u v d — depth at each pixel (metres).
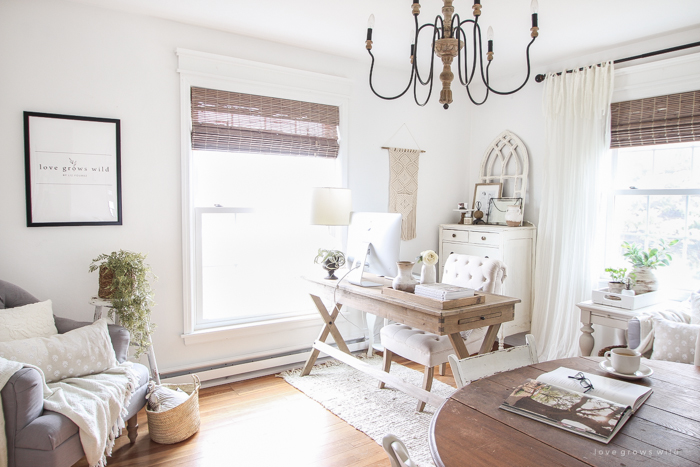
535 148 3.98
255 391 3.13
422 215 4.30
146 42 2.96
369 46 1.83
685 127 3.07
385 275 2.82
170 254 3.10
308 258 3.76
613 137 3.44
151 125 3.00
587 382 1.46
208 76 3.16
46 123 2.69
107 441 2.07
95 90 2.82
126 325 2.53
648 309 2.88
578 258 3.53
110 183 2.87
